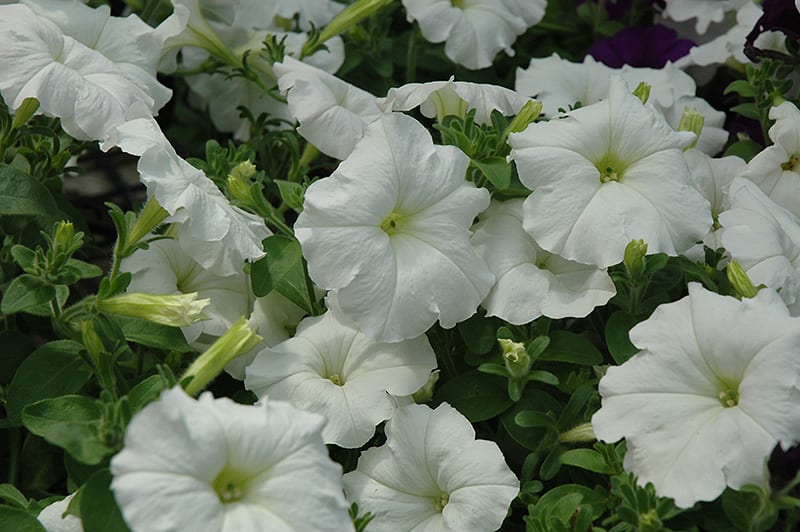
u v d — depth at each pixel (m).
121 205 1.02
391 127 0.77
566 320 0.83
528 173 0.78
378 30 0.98
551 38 1.04
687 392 0.73
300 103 0.84
